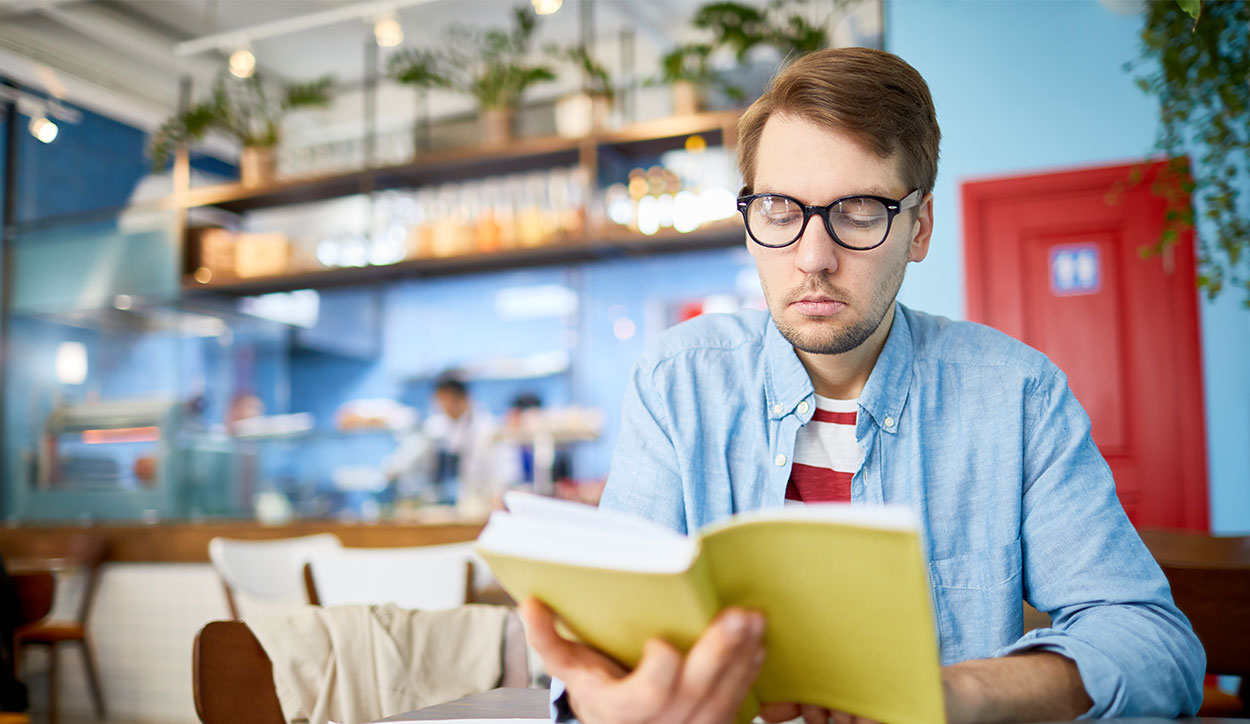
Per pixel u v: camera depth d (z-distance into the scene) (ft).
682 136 15.08
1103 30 12.84
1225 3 8.52
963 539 3.75
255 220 19.57
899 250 3.40
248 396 21.88
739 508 3.98
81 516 15.51
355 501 22.71
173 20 19.04
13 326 18.01
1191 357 12.34
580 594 2.23
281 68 21.13
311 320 20.99
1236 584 4.83
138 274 17.61
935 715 2.27
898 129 3.35
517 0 18.56
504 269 17.06
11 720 8.40
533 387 24.21
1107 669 2.67
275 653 4.20
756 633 2.16
